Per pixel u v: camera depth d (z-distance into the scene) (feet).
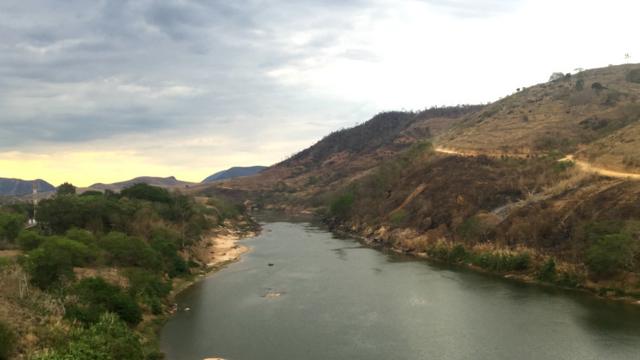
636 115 413.18
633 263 226.58
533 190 335.47
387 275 290.15
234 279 292.61
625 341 173.17
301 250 394.11
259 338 187.83
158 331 197.36
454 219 353.72
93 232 307.17
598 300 221.46
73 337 151.74
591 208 269.44
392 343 179.52
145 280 231.50
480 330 189.88
